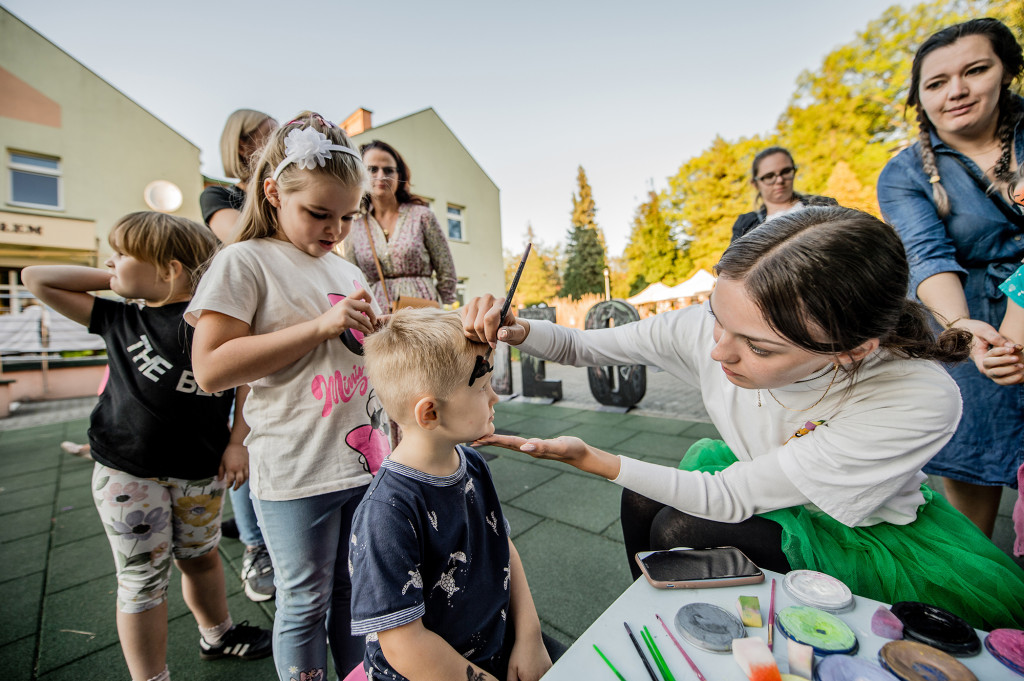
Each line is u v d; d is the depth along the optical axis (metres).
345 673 1.27
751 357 0.84
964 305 1.43
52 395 7.88
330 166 1.12
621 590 1.73
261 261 1.15
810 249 0.74
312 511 1.14
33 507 2.91
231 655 1.51
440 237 2.81
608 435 3.78
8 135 8.66
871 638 0.67
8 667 1.49
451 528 0.90
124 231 1.31
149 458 1.29
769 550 0.99
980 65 1.35
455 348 0.89
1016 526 1.21
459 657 0.80
